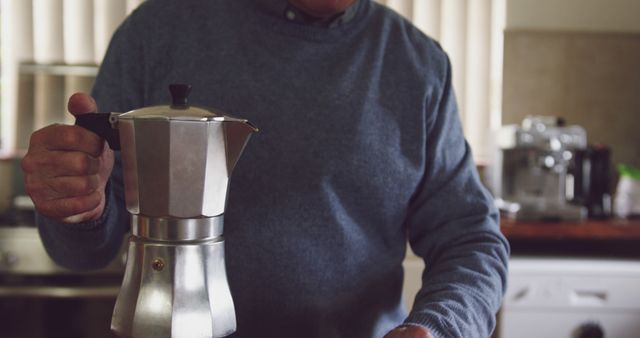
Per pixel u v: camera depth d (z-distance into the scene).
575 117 2.98
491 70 2.90
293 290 1.11
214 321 0.82
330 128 1.13
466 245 1.14
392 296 1.21
